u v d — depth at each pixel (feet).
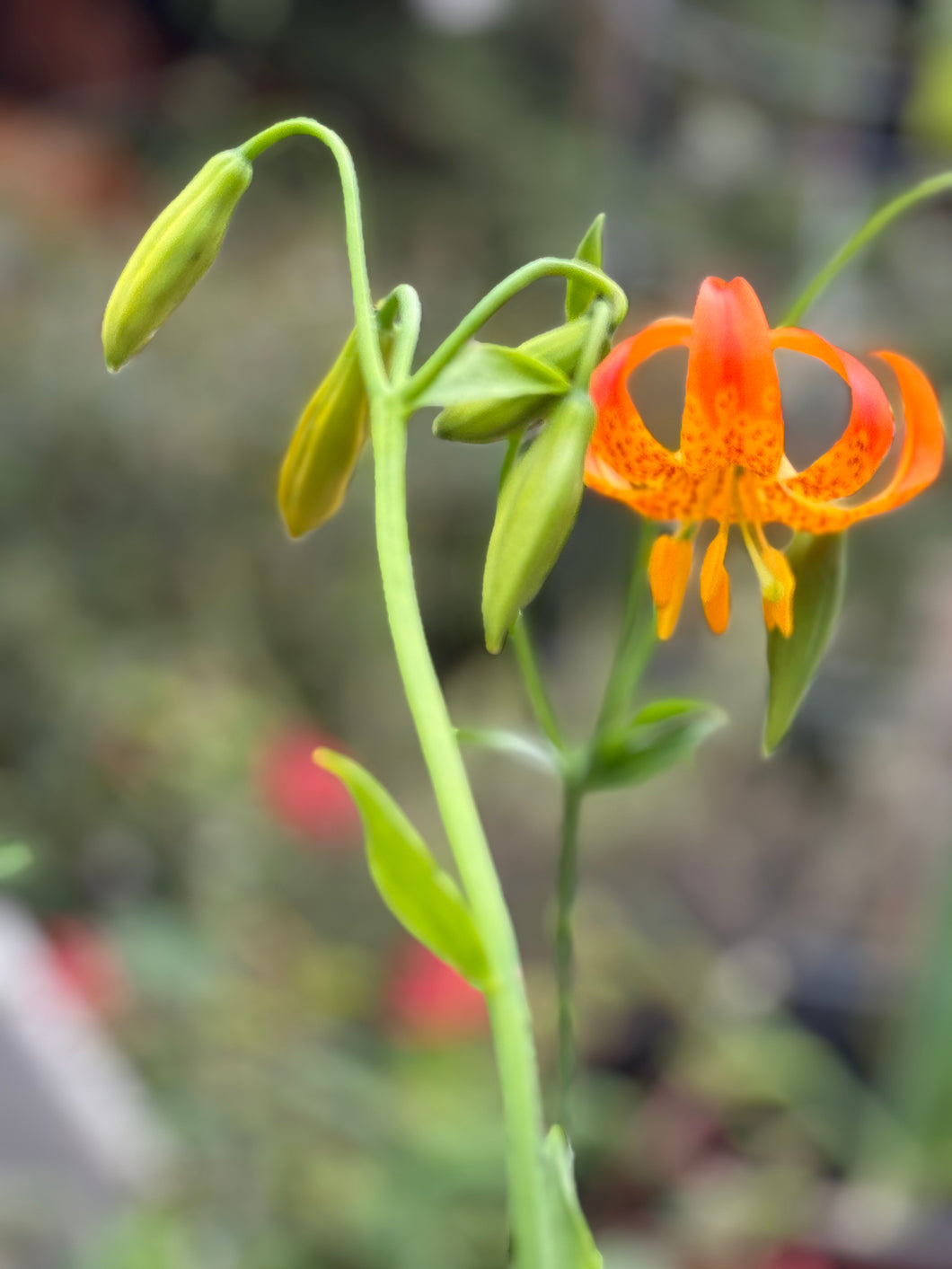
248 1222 2.43
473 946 1.34
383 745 5.44
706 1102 3.15
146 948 2.90
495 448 6.08
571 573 5.86
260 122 7.11
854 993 3.57
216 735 4.01
